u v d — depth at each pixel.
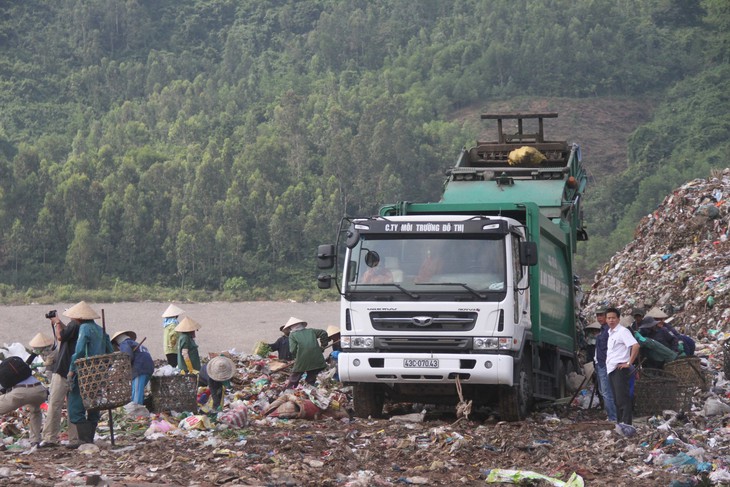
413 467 20.97
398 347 27.14
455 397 29.20
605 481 19.62
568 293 35.47
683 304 49.09
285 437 23.58
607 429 25.83
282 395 29.64
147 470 19.69
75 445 22.94
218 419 26.47
